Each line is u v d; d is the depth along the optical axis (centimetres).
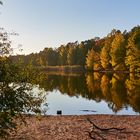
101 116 2589
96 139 1755
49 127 2086
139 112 3002
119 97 4153
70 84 6731
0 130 1075
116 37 10850
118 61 10725
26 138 1736
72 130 2002
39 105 1103
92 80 8038
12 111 1038
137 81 6775
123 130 1978
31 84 1058
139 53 9350
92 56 13975
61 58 18362
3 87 1020
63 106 3478
